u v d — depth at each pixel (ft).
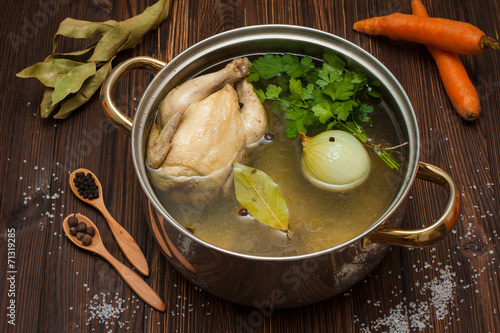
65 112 2.96
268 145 2.60
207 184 2.50
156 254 2.80
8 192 2.89
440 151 2.97
